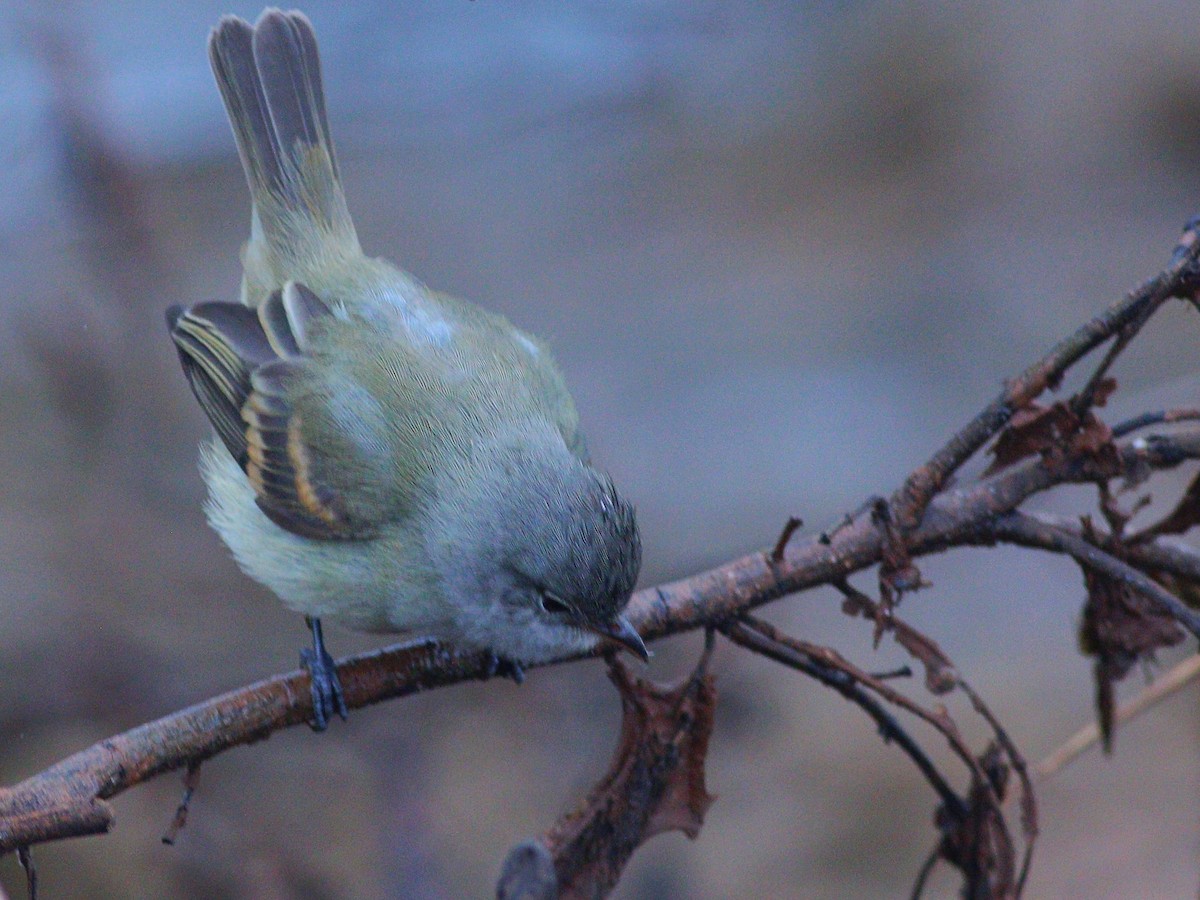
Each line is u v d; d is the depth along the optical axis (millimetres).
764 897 11547
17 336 13125
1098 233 16812
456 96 17734
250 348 8391
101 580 11938
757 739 12695
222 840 11078
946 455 6414
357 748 11609
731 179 17891
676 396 15633
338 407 7832
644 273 17172
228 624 12086
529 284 17000
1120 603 6871
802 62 18203
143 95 15688
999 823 6859
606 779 6570
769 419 15133
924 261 16969
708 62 18062
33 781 5773
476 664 7422
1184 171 17125
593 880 6527
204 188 15891
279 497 7773
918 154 17844
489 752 12086
